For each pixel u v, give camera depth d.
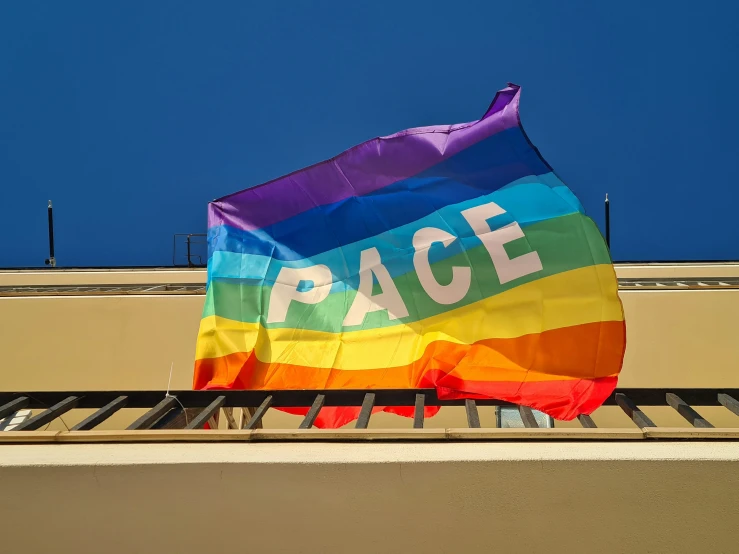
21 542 3.54
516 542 3.50
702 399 4.70
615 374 4.67
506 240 5.10
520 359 4.80
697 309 9.09
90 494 3.57
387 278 5.29
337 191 5.52
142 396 4.98
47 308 9.53
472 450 3.70
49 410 4.53
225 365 5.18
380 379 5.04
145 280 11.78
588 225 4.97
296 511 3.54
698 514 3.48
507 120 5.16
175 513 3.55
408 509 3.53
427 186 5.36
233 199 5.65
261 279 5.41
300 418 8.84
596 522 3.50
